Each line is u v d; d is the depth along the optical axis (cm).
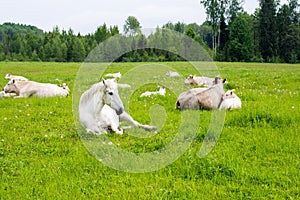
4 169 670
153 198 555
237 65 4403
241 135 854
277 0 7519
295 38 7175
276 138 812
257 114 980
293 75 2417
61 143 823
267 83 1977
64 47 6775
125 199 551
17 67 3938
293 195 557
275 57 7125
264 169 652
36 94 1470
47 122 1012
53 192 573
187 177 635
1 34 14112
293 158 703
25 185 598
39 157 741
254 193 568
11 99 1393
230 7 7456
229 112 1061
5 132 905
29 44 8156
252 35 7238
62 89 1523
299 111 1041
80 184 605
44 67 3878
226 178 622
